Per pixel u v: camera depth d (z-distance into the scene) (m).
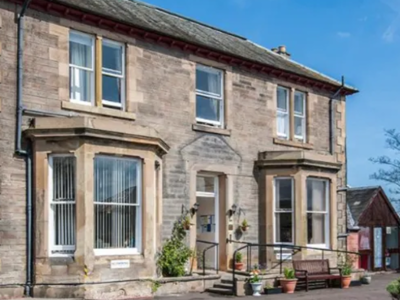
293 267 18.19
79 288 13.74
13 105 14.11
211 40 20.05
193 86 18.03
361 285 19.70
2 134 13.88
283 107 21.17
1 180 13.76
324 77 23.33
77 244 13.95
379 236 26.09
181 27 20.05
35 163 14.23
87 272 13.87
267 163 19.55
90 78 15.73
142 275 14.95
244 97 19.58
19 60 14.20
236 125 19.22
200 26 22.25
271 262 19.22
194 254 17.38
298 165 19.30
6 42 14.10
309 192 20.14
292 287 17.09
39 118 14.26
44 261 13.98
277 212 19.64
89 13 15.34
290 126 21.08
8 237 13.76
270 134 20.30
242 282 16.27
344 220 22.45
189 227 17.23
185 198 17.41
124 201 15.09
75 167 14.13
